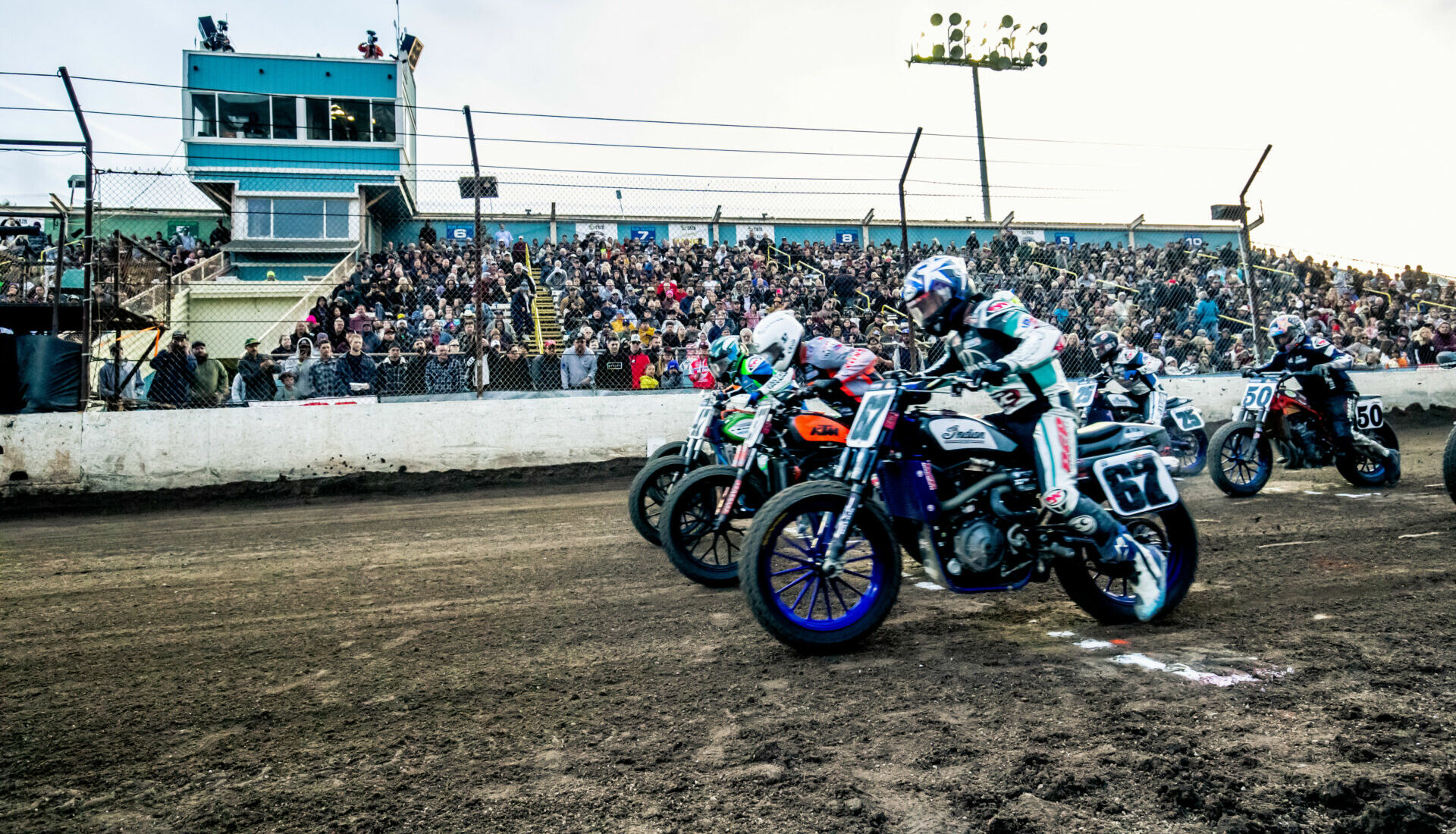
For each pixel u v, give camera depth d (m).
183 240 18.45
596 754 2.21
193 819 1.94
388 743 2.34
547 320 14.52
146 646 3.40
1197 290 13.61
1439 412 13.00
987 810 1.84
